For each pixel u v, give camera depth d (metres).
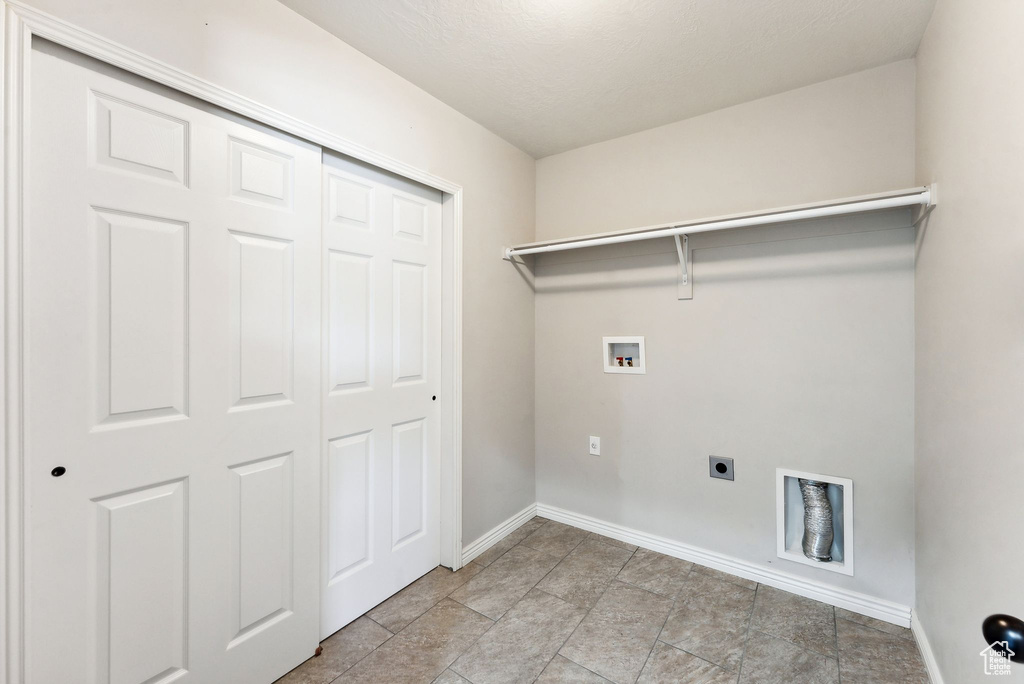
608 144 2.51
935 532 1.45
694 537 2.25
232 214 1.34
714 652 1.60
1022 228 0.85
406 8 1.46
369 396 1.84
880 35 1.59
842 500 1.92
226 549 1.34
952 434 1.27
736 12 1.48
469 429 2.25
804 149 1.95
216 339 1.31
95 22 1.05
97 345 1.09
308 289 1.56
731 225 1.83
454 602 1.91
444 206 2.17
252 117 1.37
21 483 0.97
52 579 1.02
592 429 2.59
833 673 1.50
